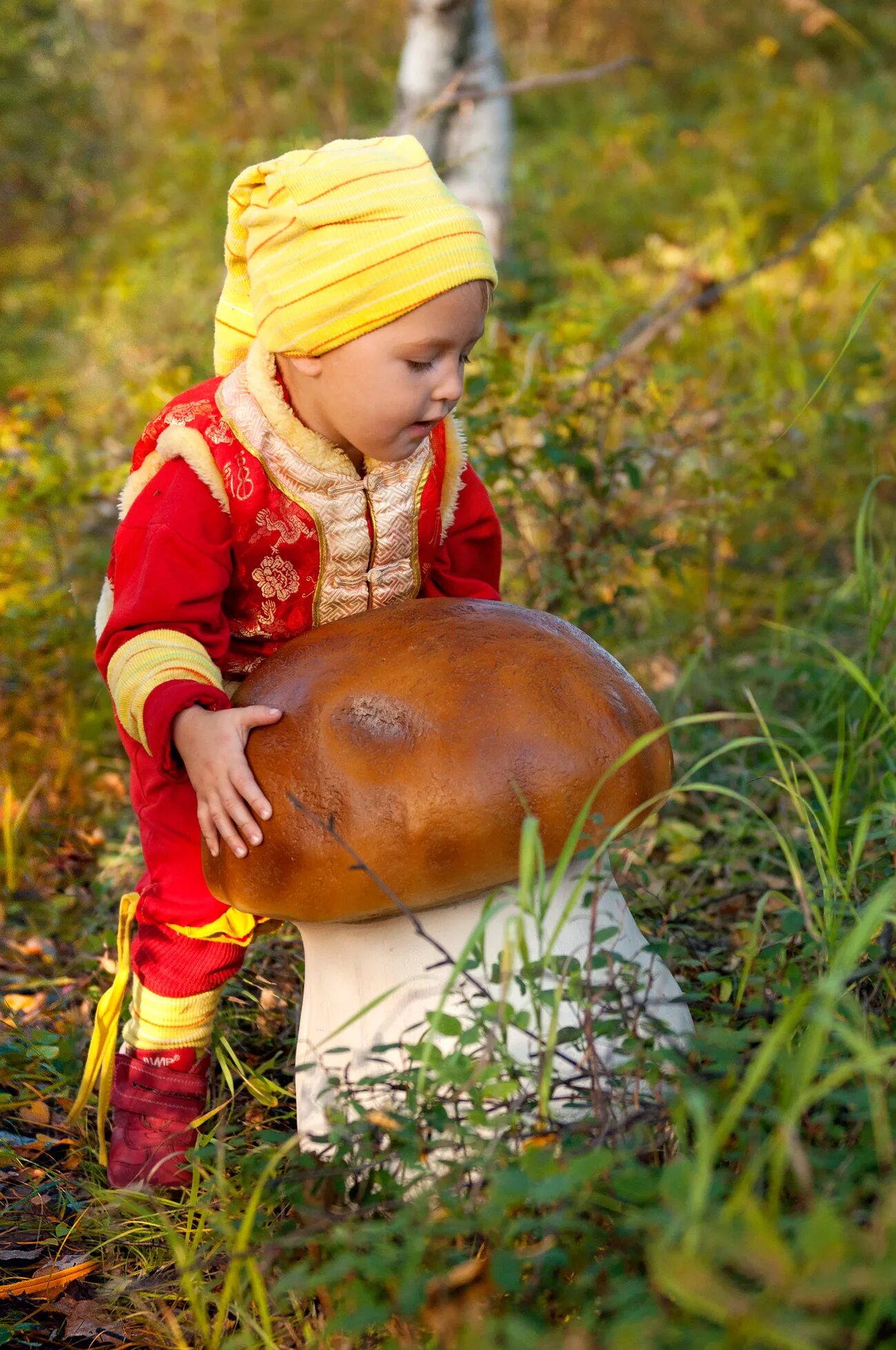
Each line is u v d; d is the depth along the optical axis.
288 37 10.96
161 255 8.03
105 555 4.41
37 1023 2.86
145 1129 2.32
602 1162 1.41
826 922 1.97
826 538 4.90
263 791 1.94
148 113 10.12
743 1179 1.42
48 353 6.88
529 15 13.22
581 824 1.79
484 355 4.07
